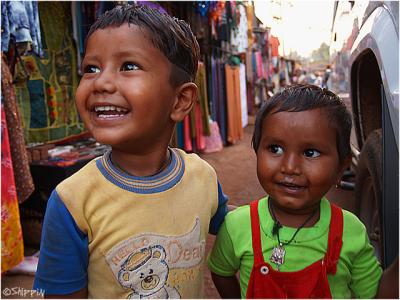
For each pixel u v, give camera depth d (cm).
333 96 118
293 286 116
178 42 104
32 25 288
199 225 116
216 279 136
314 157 111
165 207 109
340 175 120
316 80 1318
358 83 254
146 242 107
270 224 119
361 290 121
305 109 110
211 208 122
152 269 108
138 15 101
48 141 408
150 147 106
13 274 263
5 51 278
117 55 98
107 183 105
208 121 646
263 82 1224
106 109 99
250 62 1022
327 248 115
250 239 120
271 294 117
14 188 250
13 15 265
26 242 314
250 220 122
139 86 96
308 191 111
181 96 109
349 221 119
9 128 264
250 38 923
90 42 102
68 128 435
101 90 97
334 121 112
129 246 106
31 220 313
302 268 115
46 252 107
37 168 311
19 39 274
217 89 734
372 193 212
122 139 98
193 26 612
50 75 409
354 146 287
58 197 104
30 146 370
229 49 778
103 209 105
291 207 112
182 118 110
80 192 104
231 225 125
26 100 384
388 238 154
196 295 121
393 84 145
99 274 109
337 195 337
